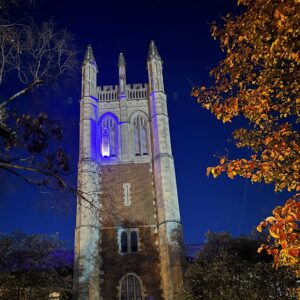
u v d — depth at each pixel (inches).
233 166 370.9
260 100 395.2
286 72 389.7
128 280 1347.2
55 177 499.5
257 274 914.1
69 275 1365.7
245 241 1320.1
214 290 963.3
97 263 1358.3
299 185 350.9
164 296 1302.9
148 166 1601.9
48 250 1190.9
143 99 1796.3
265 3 356.8
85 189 1366.9
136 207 1494.8
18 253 1151.0
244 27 382.9
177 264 1311.5
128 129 1708.9
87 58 1857.8
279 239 272.2
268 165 358.9
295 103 393.1
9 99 462.9
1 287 1097.4
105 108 1775.3
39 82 485.1
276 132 369.7
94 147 1621.6
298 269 438.0
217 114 415.5
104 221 1441.9
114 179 1569.9
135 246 1416.1
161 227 1416.1
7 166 449.1
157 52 1881.2
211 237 1363.2
